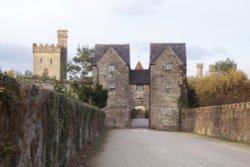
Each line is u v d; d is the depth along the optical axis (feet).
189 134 175.01
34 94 33.47
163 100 249.75
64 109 51.29
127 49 258.98
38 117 35.42
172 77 250.57
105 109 252.21
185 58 252.01
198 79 321.52
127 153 82.84
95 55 257.75
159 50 255.29
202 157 75.87
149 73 257.75
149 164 64.95
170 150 90.84
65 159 52.80
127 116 252.62
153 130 228.84
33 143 33.50
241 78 268.21
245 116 118.21
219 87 268.41
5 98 24.32
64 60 390.01
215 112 155.12
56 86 73.77
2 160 23.70
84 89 226.99
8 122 25.17
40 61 378.32
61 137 48.88
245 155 80.23
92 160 69.51
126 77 253.65
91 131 106.83
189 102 256.32
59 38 390.01
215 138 141.69
